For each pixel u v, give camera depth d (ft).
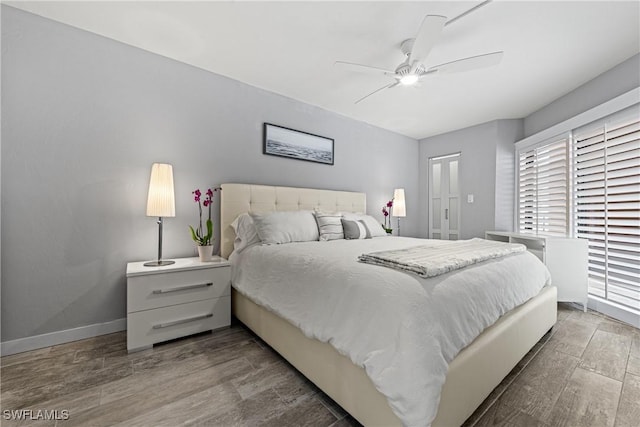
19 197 5.82
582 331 6.95
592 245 8.38
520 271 5.74
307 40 6.83
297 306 4.93
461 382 3.57
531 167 11.30
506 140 12.34
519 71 8.20
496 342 4.37
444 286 3.97
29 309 5.92
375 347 3.41
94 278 6.63
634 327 7.19
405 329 3.26
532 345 5.66
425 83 8.96
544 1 5.46
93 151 6.63
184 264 6.77
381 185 13.51
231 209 8.47
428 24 4.99
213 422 3.88
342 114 11.77
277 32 6.54
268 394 4.52
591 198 8.50
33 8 5.83
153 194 6.75
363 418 3.60
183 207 7.94
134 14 5.99
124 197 7.03
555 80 8.73
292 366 5.38
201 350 6.00
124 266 7.01
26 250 5.90
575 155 9.16
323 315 4.32
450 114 11.73
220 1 5.58
